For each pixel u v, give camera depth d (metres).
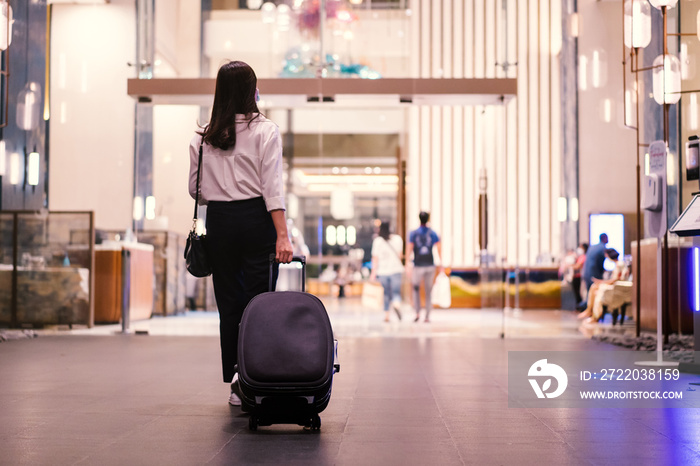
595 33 13.22
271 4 9.63
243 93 3.22
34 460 2.30
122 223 11.52
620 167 13.16
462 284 13.77
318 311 2.81
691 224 4.37
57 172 11.48
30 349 6.22
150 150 12.52
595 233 13.14
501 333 7.96
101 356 5.65
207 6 9.61
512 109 14.41
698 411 3.28
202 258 3.21
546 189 14.44
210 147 3.20
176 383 4.14
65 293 8.48
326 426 2.91
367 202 16.75
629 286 9.73
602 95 13.20
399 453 2.43
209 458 2.34
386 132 16.55
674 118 7.93
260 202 3.16
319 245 16.69
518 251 14.40
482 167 9.04
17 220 8.46
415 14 13.94
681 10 7.85
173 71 9.47
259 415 2.75
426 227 10.76
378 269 10.88
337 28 9.55
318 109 16.48
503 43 11.30
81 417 3.07
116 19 11.52
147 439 2.63
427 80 8.22
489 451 2.46
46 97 10.91
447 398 3.64
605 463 2.29
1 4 6.77
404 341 7.35
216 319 10.95
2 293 8.44
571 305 13.56
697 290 4.84
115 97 11.52
